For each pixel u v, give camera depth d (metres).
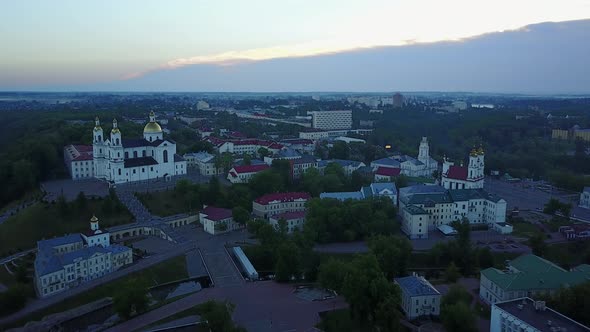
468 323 161.88
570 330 139.00
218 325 159.00
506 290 180.12
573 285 175.50
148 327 173.12
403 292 187.62
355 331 174.12
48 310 185.50
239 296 199.50
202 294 199.75
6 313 181.25
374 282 177.50
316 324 177.25
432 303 182.00
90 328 176.88
